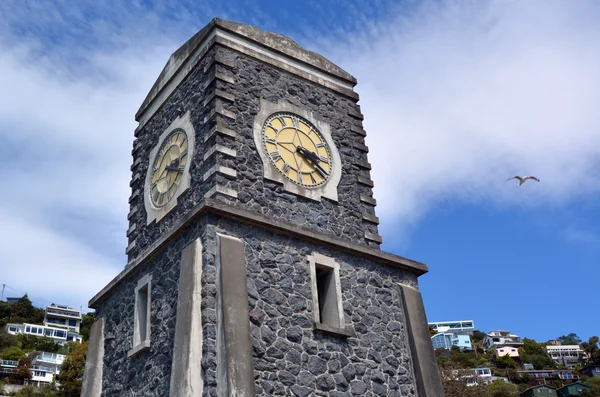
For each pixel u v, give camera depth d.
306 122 18.30
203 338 13.25
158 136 19.23
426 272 17.81
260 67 18.30
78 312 115.25
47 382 77.62
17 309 111.94
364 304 16.12
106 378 16.75
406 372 15.95
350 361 15.02
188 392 12.58
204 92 17.52
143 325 16.12
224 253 14.12
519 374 92.56
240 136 16.64
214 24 18.11
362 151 19.19
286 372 13.77
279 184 16.59
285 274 15.02
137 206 18.95
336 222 17.16
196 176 16.50
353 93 20.03
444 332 130.50
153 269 16.22
